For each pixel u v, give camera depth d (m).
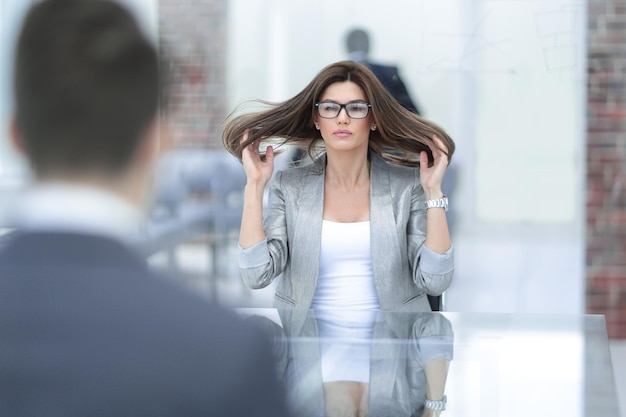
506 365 1.67
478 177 5.57
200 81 5.47
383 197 2.40
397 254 2.37
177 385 0.81
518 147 5.50
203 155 5.40
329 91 2.36
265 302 5.27
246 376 0.82
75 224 0.70
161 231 5.20
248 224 2.34
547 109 5.43
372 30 5.41
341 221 2.41
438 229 2.33
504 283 5.69
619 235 5.54
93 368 0.80
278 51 5.48
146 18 0.69
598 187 5.52
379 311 2.14
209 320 0.82
